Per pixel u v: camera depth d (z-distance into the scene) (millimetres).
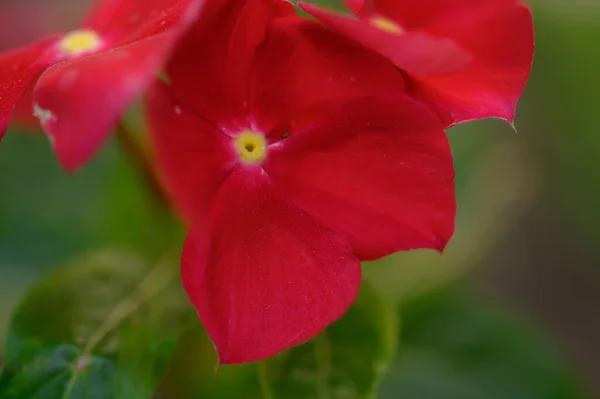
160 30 164
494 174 219
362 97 168
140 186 196
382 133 169
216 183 174
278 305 171
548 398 218
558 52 286
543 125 296
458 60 159
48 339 184
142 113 176
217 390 199
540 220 307
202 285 167
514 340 221
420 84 171
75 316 186
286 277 172
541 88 292
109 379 182
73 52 182
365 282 192
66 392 181
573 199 301
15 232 221
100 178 224
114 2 188
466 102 174
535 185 276
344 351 188
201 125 172
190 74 168
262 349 168
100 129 145
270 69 171
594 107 290
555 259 307
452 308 222
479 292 245
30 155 226
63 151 145
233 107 173
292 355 187
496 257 302
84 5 239
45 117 153
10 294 216
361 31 157
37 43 186
